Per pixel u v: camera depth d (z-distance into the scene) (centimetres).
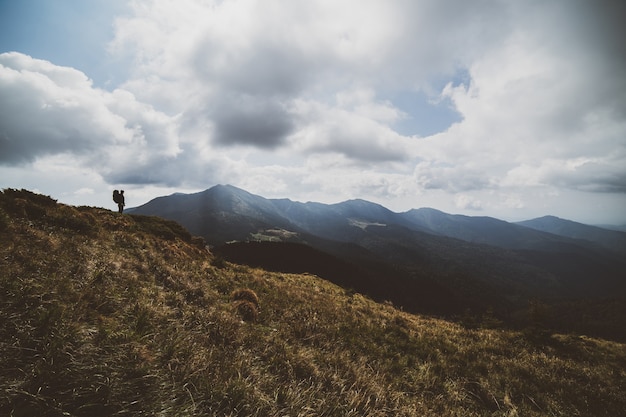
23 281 586
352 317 1591
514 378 1145
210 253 2689
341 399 652
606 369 1425
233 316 991
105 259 1035
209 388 487
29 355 418
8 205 1177
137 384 435
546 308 1877
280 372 691
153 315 715
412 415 703
